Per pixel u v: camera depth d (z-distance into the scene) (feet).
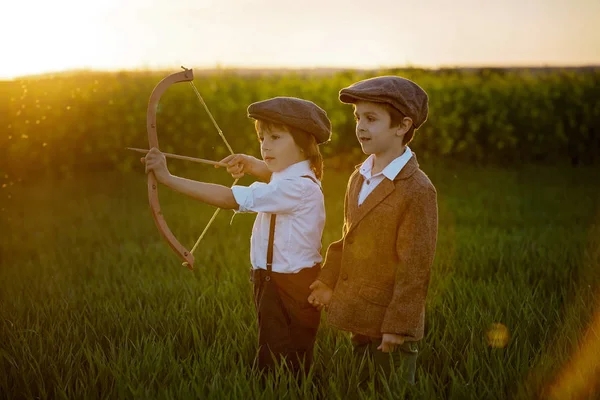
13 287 19.54
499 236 26.16
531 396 11.55
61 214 33.45
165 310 16.72
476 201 35.96
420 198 10.69
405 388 11.02
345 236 11.48
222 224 30.09
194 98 45.88
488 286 18.31
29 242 27.12
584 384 11.80
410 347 11.43
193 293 17.71
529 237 25.66
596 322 14.93
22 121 38.24
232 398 11.29
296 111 11.35
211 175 44.14
